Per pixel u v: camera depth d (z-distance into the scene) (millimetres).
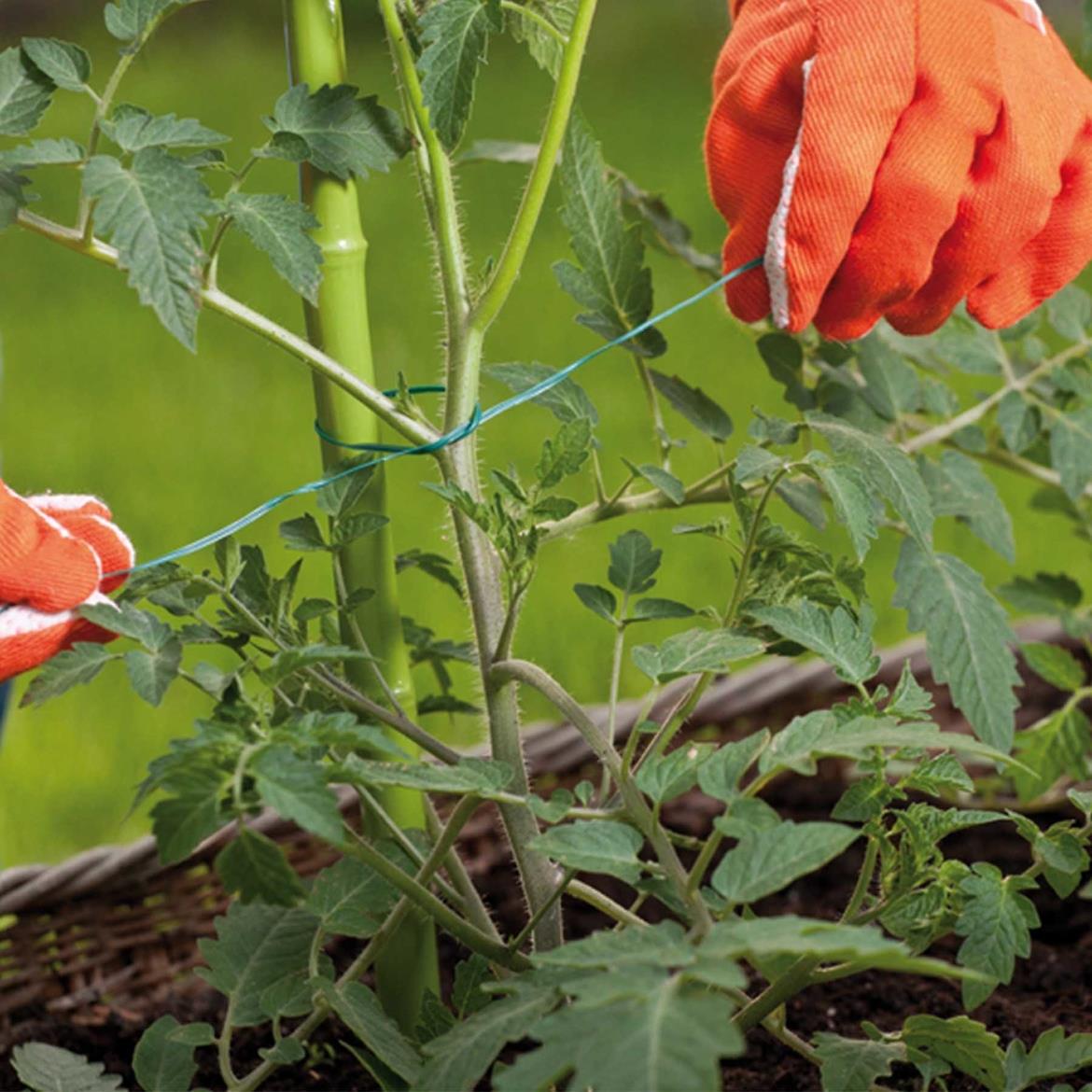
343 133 1192
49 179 5242
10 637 1054
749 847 886
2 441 3611
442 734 2561
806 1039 1651
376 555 1333
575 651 2689
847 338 1263
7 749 2525
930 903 1130
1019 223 1195
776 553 1261
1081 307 1716
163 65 6586
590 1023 765
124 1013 1779
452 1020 1224
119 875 1802
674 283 4230
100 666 1063
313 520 1278
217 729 953
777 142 1203
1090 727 1795
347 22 6086
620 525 3076
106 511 1222
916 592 1357
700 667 1103
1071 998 1746
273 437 3604
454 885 1449
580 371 3703
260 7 7164
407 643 1530
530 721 2561
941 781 1121
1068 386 1658
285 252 1100
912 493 1239
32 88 1089
